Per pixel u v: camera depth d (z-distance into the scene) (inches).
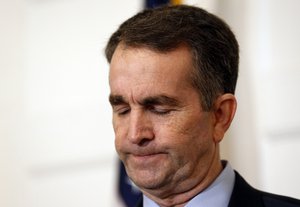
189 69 121.7
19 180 317.4
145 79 117.5
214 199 127.6
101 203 297.9
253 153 259.4
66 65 311.6
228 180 130.8
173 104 119.9
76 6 312.7
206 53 125.6
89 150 301.4
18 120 319.0
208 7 270.8
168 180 122.6
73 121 306.0
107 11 305.3
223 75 130.3
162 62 118.5
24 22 322.3
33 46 319.6
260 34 262.2
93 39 306.7
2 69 322.7
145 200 132.4
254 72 261.1
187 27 124.2
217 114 131.0
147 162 120.7
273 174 253.9
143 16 129.1
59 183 308.3
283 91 254.1
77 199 303.6
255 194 130.9
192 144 122.3
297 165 250.1
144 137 118.9
